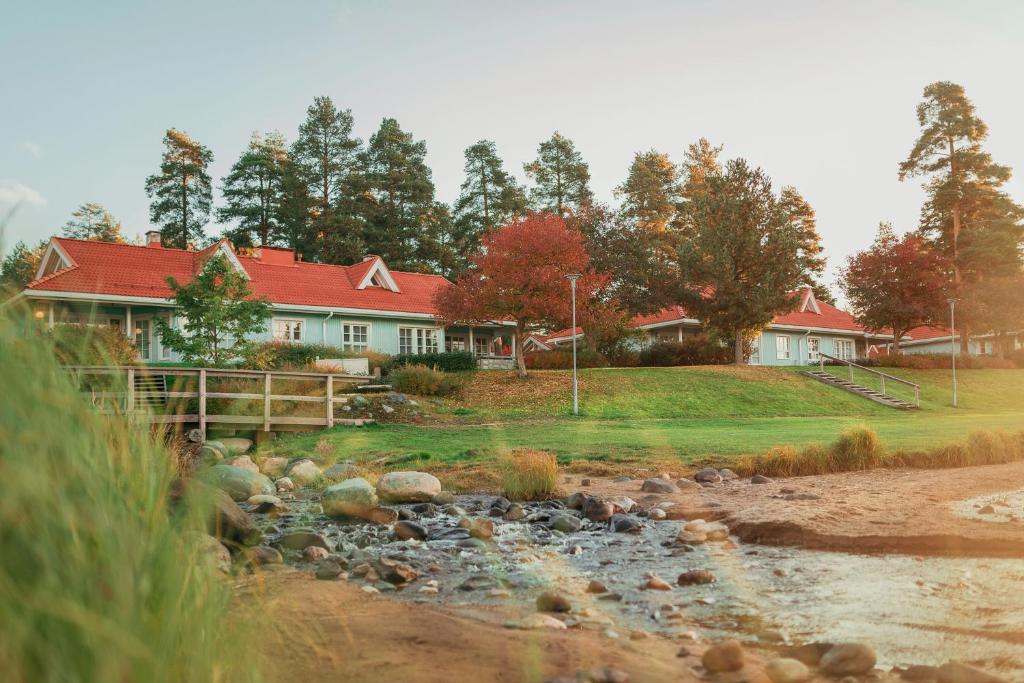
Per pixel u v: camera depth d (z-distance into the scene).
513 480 10.93
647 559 6.60
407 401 25.09
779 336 53.25
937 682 3.40
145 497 1.98
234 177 67.50
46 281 29.88
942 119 54.53
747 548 7.03
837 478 11.79
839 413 31.11
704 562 6.41
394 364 33.38
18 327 1.80
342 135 67.44
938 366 45.97
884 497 9.32
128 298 30.09
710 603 5.05
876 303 48.31
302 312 36.22
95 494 1.67
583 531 8.17
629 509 9.44
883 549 6.71
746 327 41.31
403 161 66.69
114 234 67.44
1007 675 3.55
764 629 4.41
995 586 5.30
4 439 1.50
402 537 7.84
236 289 24.48
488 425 22.77
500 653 3.70
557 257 32.09
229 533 6.49
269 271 38.88
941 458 13.52
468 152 68.75
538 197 68.19
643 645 4.02
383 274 42.09
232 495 10.83
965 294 51.00
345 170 67.56
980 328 52.19
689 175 70.38
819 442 15.40
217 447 16.61
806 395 33.78
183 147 67.19
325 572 5.78
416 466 14.11
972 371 45.19
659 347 44.12
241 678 2.13
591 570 6.19
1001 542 6.52
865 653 3.63
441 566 6.41
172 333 23.55
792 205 75.62
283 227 66.69
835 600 5.04
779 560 6.41
